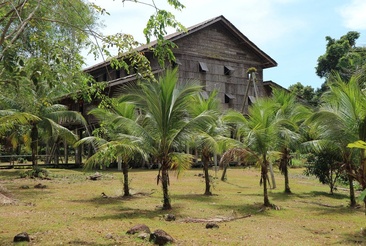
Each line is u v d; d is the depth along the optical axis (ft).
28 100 47.21
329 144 42.52
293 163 107.96
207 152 52.80
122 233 28.43
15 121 60.54
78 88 26.71
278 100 58.49
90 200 46.21
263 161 43.62
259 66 111.45
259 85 110.63
